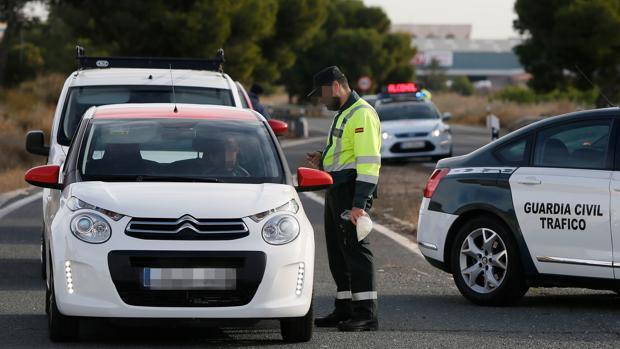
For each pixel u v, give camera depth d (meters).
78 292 17.78
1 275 26.83
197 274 17.70
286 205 18.66
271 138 21.12
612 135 22.08
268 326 20.69
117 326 20.42
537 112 130.88
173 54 109.44
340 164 20.56
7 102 104.81
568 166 22.36
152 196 18.33
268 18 116.81
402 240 34.31
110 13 108.88
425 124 67.50
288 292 18.09
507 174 23.02
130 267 17.64
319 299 23.94
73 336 18.56
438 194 24.12
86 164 19.98
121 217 17.91
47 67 163.12
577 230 21.91
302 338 18.86
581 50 109.12
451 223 23.75
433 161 70.31
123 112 21.59
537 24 111.75
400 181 55.53
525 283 22.97
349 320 20.39
